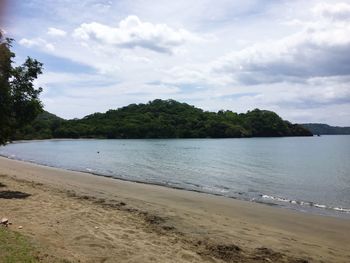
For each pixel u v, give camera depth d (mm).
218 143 107438
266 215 15945
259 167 41000
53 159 49719
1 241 7852
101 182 24984
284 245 11070
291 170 38281
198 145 95125
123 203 15992
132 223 11914
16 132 17062
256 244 10820
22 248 7531
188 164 43500
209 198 20047
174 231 11469
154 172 34562
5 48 16109
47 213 12070
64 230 10000
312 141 128125
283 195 23125
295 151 72250
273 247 10711
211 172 35312
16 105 16703
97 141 129375
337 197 22656
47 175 27516
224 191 23938
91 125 160000
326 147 89438
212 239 10891
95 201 15859
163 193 21047
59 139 144000
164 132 153375
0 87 16078
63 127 153750
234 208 17234
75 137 150500
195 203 18109
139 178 29641
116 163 44062
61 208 13141
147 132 153000
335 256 10398
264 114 163625
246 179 30625
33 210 12344
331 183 29031
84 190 19969
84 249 8477
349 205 19984
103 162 45375
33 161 45406
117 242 9398
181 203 17922
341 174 35062
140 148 80750
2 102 16250
